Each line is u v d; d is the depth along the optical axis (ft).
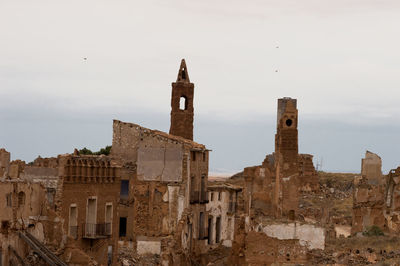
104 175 300.81
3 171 311.27
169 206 369.09
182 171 370.12
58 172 283.38
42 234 261.65
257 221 323.16
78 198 288.10
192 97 434.71
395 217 418.51
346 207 571.69
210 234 413.18
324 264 305.53
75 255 267.18
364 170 432.25
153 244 365.61
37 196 260.01
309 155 620.49
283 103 447.01
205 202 400.47
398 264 296.10
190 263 377.30
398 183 421.59
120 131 379.76
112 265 306.35
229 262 336.08
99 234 295.89
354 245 336.08
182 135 431.43
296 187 438.40
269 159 475.72
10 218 244.63
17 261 241.76
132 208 370.73
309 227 310.86
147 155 373.20
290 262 309.01
